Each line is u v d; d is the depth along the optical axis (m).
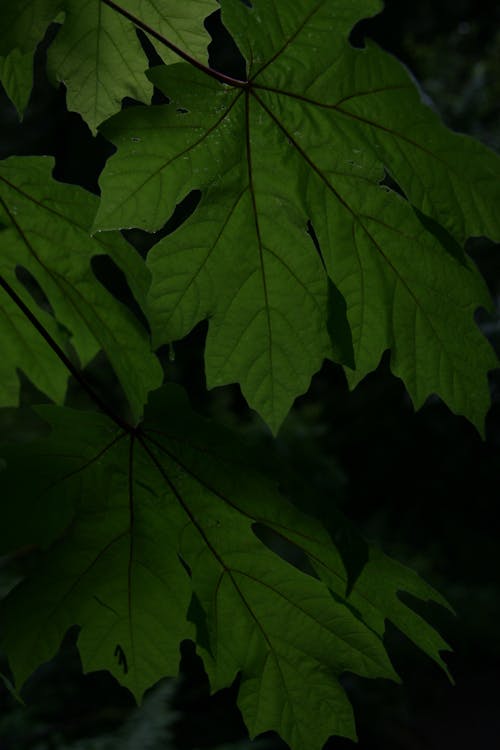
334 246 1.06
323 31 1.00
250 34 1.00
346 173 1.04
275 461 1.06
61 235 1.18
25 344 1.28
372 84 1.00
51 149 5.69
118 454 1.08
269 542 4.14
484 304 1.04
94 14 1.16
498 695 5.75
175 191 1.04
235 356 1.08
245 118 1.03
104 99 1.19
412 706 5.50
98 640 1.11
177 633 1.12
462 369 1.06
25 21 1.11
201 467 1.08
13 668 1.09
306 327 1.07
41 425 3.61
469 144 1.00
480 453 7.14
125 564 1.10
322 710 1.12
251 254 1.06
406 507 7.47
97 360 4.46
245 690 1.12
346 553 1.03
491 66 6.47
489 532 7.48
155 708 3.38
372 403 7.04
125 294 4.82
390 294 1.06
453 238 1.03
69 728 3.47
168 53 1.17
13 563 3.25
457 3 7.68
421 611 6.25
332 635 1.11
